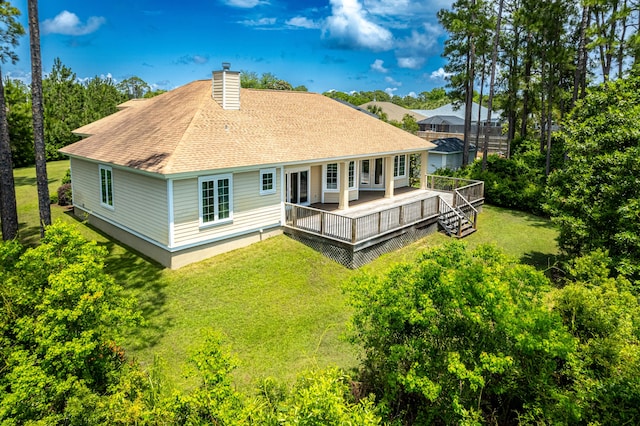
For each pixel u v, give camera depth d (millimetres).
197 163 14398
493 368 5707
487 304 5926
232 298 12930
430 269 6566
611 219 13062
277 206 17422
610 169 13141
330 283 14266
